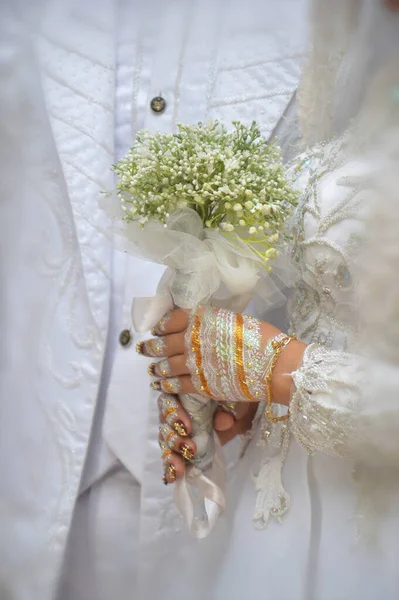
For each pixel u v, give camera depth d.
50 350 0.84
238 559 0.72
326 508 0.67
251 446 0.76
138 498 0.82
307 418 0.64
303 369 0.64
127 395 0.81
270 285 0.71
